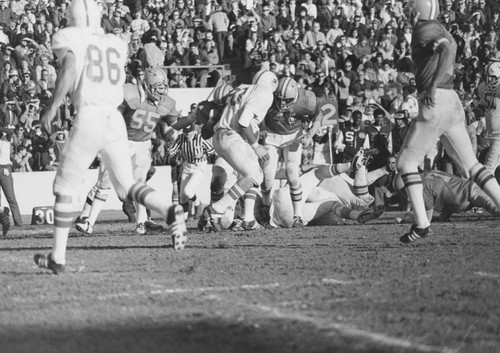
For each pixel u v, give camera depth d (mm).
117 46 10664
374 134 25609
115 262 11688
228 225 16734
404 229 16188
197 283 9711
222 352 6730
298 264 11102
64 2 30938
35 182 25531
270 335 7191
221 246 13516
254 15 32500
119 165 10586
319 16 33562
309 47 32281
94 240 15078
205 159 19781
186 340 7098
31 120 26750
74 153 10438
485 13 35312
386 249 12625
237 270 10656
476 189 17781
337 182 18266
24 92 27359
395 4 35219
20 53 28562
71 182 10586
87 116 10344
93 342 7098
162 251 12984
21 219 22625
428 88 11977
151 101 16141
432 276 9906
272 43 31297
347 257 11734
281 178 19469
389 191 23375
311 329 7363
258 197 17969
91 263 11617
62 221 10578
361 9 34469
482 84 27750
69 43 10312
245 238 14898
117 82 10586
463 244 13188
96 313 8172
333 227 17219
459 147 12633
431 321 7602
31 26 30016
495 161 19344
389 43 32719
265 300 8609
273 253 12398
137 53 29562
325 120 23609
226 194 16141
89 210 16719
